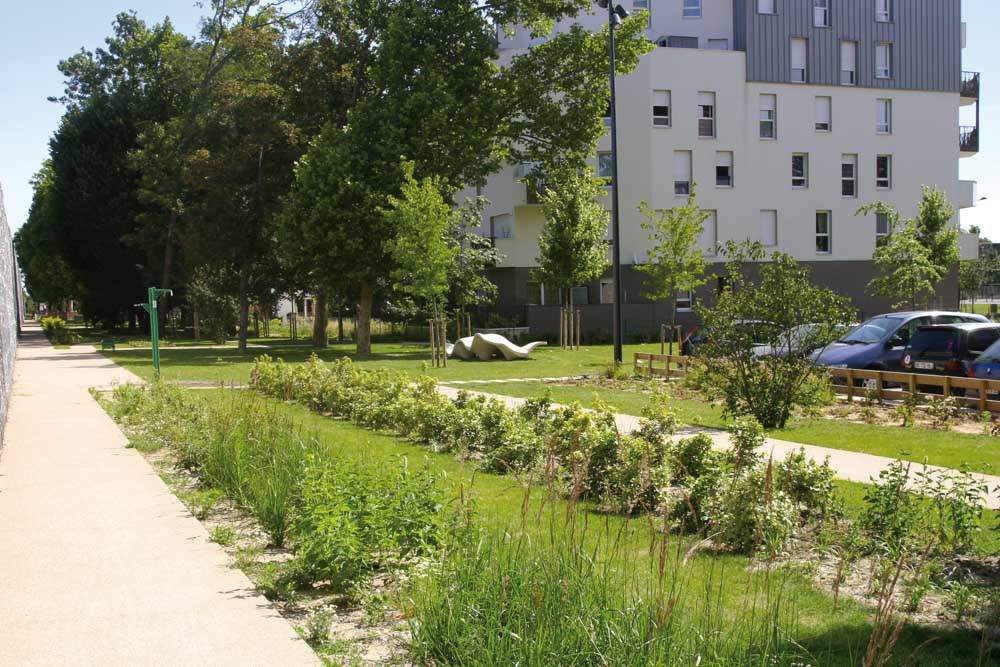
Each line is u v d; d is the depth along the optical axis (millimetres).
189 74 45375
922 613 5090
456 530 5555
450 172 31844
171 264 48219
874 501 6379
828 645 4391
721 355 13406
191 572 5730
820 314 13094
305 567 5523
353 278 31984
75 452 10734
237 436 8836
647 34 44719
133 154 43812
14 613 4938
